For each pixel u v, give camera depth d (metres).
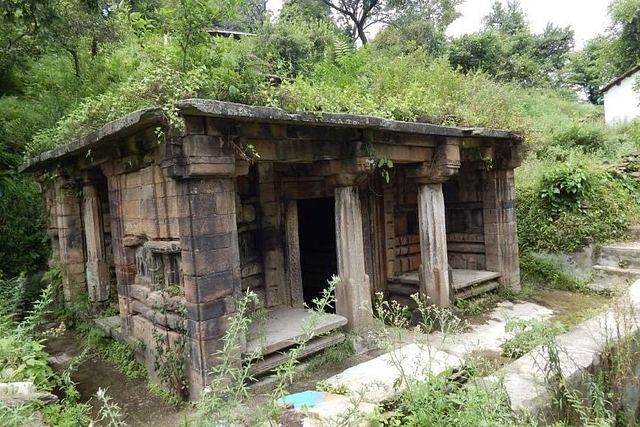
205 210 3.91
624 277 7.72
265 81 4.58
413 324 6.34
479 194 8.02
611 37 21.25
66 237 7.19
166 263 4.56
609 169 9.69
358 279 5.43
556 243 8.66
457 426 2.31
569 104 20.08
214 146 3.87
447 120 6.10
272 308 5.91
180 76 4.18
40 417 3.04
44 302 4.46
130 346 5.23
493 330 6.03
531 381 3.12
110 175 5.45
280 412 2.37
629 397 3.69
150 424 3.86
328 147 5.02
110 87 9.02
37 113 9.41
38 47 10.02
